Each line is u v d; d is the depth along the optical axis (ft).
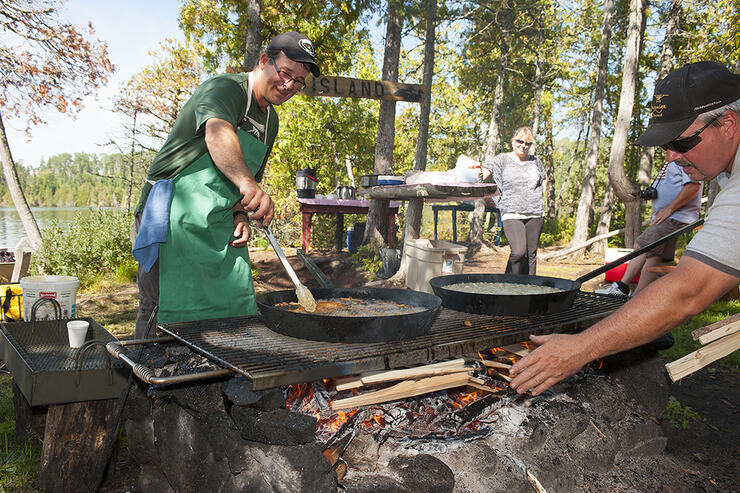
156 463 6.55
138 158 57.62
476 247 41.14
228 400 5.24
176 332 5.93
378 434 5.43
